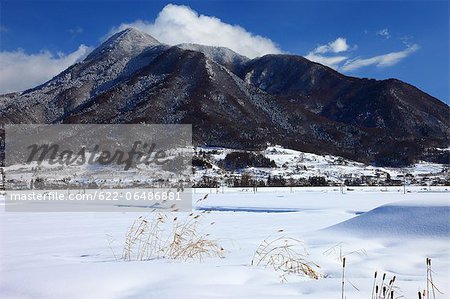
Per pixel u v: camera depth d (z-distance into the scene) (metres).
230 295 3.01
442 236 5.17
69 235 8.27
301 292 3.21
